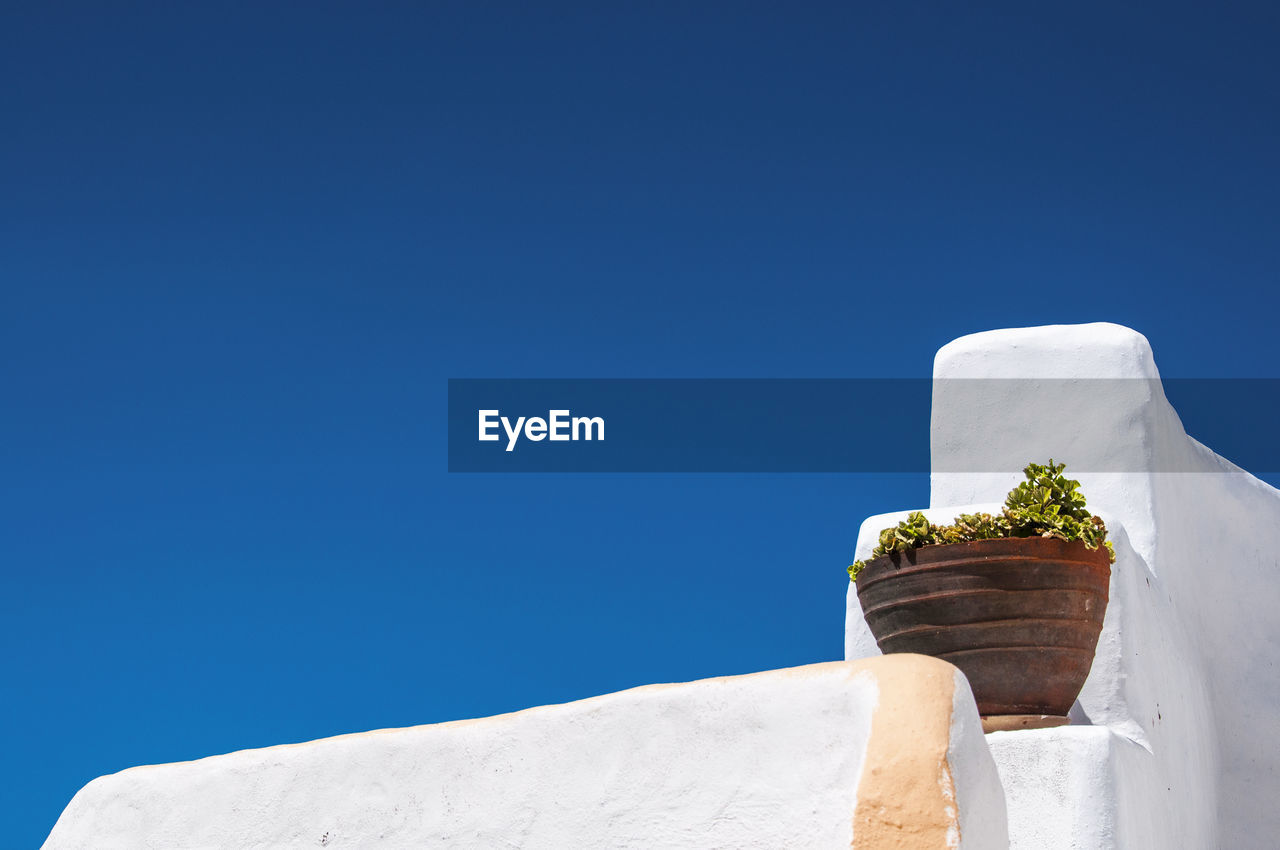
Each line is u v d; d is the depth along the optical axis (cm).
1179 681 514
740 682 390
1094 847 432
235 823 445
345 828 428
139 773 468
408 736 426
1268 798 540
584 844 397
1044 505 457
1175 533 538
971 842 367
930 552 454
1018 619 450
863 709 377
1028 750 441
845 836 371
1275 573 580
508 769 410
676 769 391
